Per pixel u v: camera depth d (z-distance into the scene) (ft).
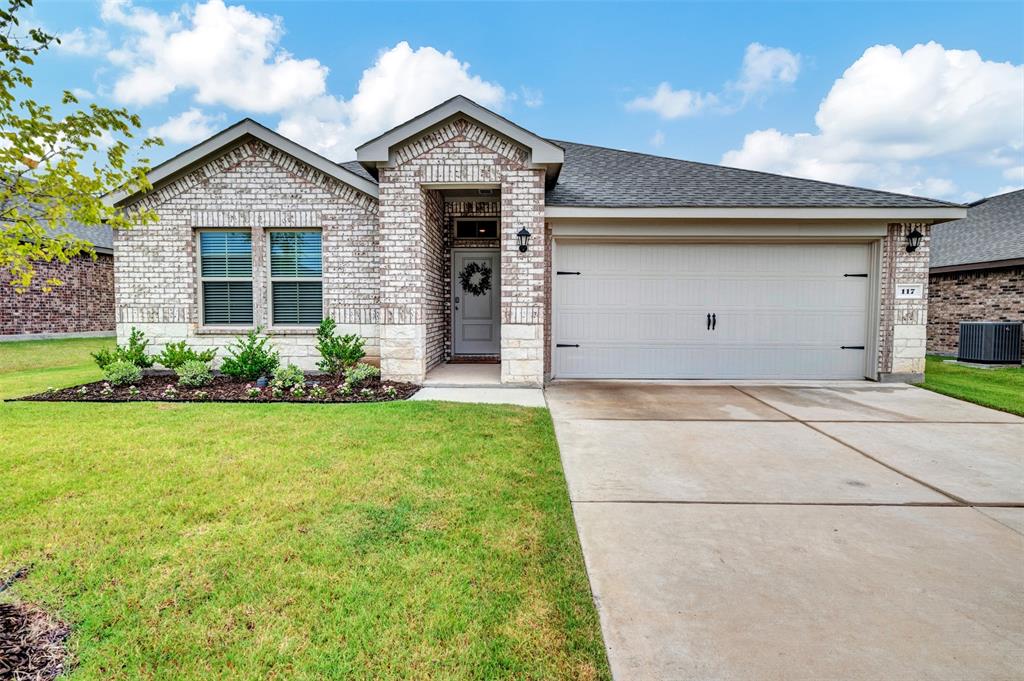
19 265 10.32
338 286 26.53
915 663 6.15
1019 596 7.57
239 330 26.63
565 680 5.85
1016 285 35.45
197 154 25.48
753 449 14.88
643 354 27.61
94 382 25.40
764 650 6.37
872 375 26.96
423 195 25.17
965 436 16.35
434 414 18.12
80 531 9.05
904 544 9.17
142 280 26.40
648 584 7.82
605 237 26.55
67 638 6.36
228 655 6.12
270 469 12.26
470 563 8.21
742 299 27.43
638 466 13.32
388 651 6.24
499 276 33.99
